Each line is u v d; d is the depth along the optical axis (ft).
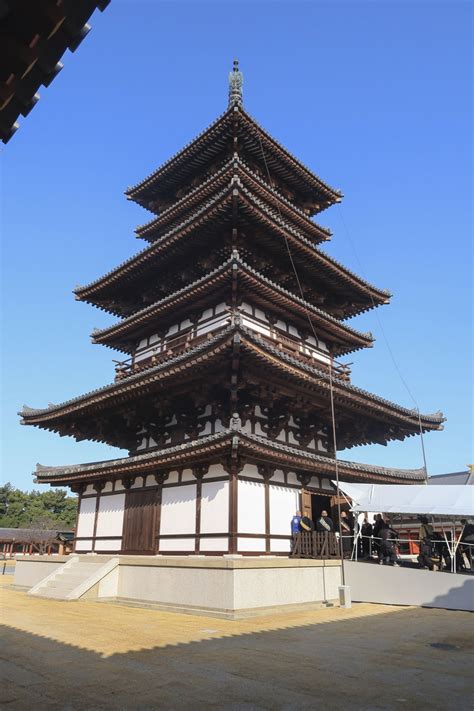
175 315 100.53
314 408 91.50
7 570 196.65
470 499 77.10
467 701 29.58
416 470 105.50
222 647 44.34
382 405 94.43
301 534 78.54
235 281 86.58
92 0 20.25
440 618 62.85
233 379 75.72
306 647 44.62
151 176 126.00
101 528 94.73
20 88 22.72
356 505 82.79
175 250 102.68
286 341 100.07
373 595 77.82
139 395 88.28
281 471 81.76
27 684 32.35
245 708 27.94
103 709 27.61
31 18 19.90
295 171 123.03
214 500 74.49
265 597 67.36
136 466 83.41
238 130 111.96
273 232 97.81
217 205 91.61
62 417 103.65
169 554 78.54
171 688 31.60
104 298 120.26
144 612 68.28
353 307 121.39
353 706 28.50
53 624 56.34
